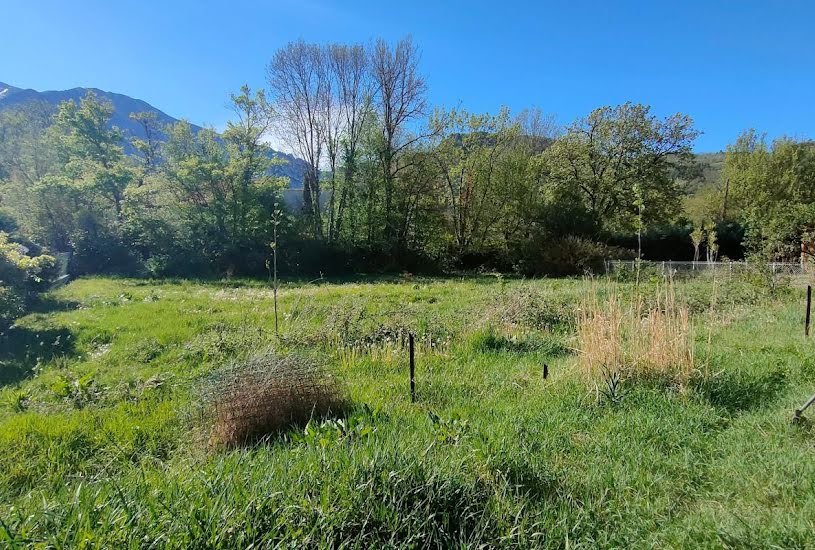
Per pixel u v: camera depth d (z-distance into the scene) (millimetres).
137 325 9867
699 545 2328
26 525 2033
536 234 27828
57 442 4230
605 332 5555
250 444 4008
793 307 9164
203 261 25719
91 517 2086
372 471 2588
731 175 38219
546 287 15500
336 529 2225
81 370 6855
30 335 9203
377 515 2338
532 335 7918
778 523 2365
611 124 29047
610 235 28531
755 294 11141
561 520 2518
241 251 26312
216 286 19359
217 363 6777
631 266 17312
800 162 34312
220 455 3609
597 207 30172
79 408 5281
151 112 37250
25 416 4883
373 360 6707
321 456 2809
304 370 4625
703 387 4637
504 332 8086
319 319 9891
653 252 32062
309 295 14883
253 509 2223
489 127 30062
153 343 8234
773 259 12617
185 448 4074
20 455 3998
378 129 29266
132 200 26719
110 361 7363
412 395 4992
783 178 33094
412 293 15055
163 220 26156
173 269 24828
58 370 7023
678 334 5082
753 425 3803
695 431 3771
